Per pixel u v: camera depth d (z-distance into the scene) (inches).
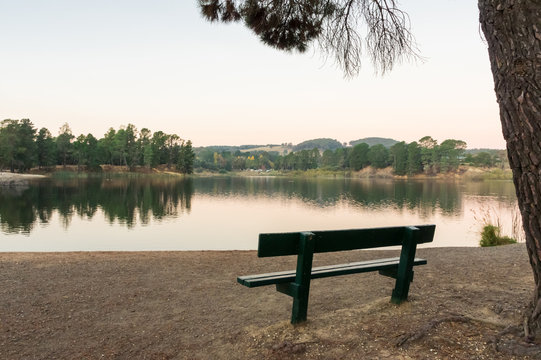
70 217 880.3
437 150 6141.7
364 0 202.8
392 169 6609.3
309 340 110.7
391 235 135.1
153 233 660.1
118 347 120.0
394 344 104.3
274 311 150.0
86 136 4948.3
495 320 116.2
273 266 241.1
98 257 270.5
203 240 591.2
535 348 93.0
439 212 1165.7
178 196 1756.9
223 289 186.4
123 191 1996.8
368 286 182.7
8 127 3750.0
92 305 161.6
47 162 4461.1
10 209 1018.7
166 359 110.8
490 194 2156.7
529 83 89.6
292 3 241.4
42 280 201.0
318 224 855.1
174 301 167.3
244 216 1000.2
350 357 99.7
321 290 177.6
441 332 108.1
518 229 389.1
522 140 91.7
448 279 185.9
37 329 134.9
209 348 116.0
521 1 90.0
